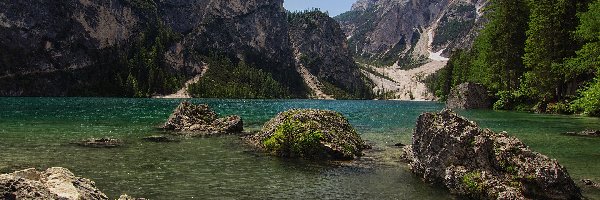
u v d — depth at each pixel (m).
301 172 21.34
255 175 20.59
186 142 32.09
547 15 63.81
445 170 18.16
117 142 31.30
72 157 24.52
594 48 48.94
